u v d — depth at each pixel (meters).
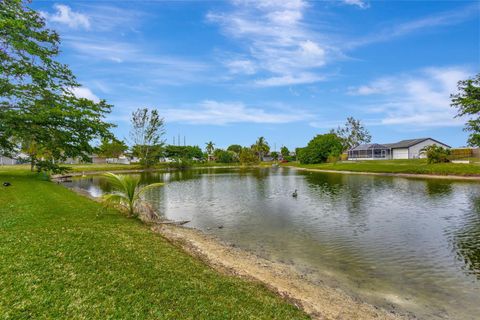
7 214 10.38
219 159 116.50
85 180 39.09
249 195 24.50
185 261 7.45
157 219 13.53
